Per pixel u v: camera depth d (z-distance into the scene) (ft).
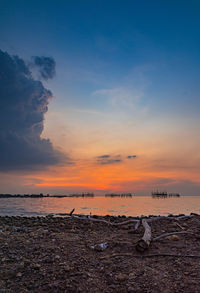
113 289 13.62
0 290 13.35
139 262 17.80
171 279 14.65
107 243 23.24
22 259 18.24
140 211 77.97
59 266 16.90
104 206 109.29
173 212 73.15
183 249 21.13
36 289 13.58
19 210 88.07
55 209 91.45
